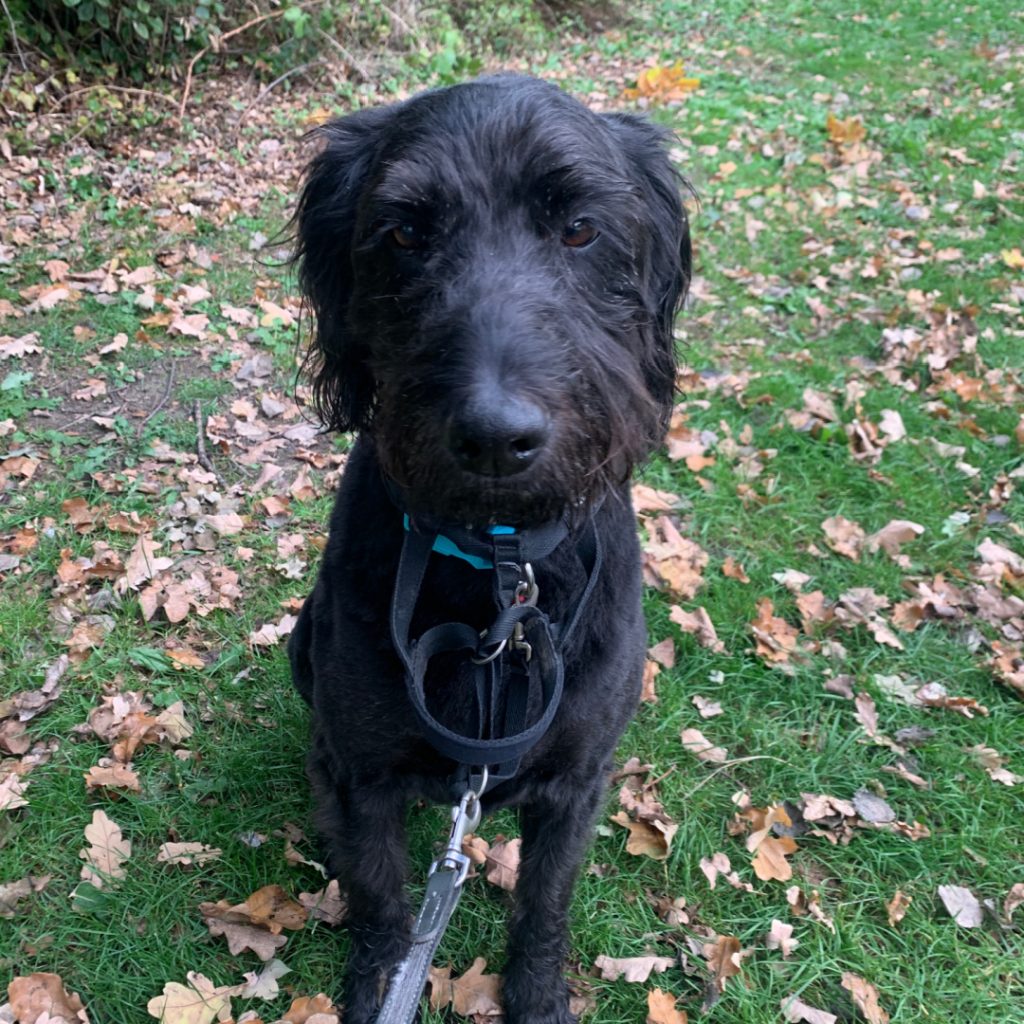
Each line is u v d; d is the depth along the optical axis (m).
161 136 1.88
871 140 2.21
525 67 2.66
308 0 2.18
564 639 0.55
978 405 1.28
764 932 0.72
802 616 0.98
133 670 0.89
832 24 3.29
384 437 0.49
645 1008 0.68
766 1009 0.68
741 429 1.25
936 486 1.15
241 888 0.73
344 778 0.63
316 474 1.13
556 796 0.62
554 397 0.45
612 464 0.52
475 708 0.57
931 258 1.68
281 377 1.29
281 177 1.80
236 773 0.80
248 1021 0.63
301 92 2.15
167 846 0.74
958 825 0.81
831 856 0.78
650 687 0.90
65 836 0.75
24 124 1.77
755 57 2.90
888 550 1.07
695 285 1.59
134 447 1.13
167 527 1.03
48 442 1.13
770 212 1.86
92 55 1.95
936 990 0.69
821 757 0.85
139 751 0.82
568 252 0.51
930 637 0.97
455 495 0.47
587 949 0.71
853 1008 0.68
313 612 0.63
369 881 0.65
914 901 0.75
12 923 0.69
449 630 0.54
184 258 1.53
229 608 0.95
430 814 0.79
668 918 0.73
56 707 0.85
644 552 1.03
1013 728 0.88
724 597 0.99
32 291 1.40
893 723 0.89
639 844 0.77
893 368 1.38
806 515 1.11
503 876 0.75
